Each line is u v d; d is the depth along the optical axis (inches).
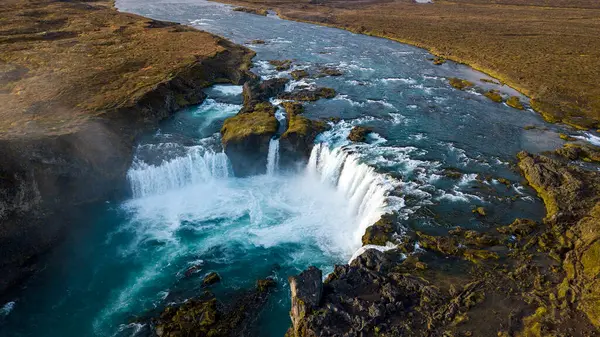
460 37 5595.5
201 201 2504.9
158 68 3703.3
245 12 7357.3
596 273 1557.6
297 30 6077.8
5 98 2933.1
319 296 1561.3
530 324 1480.1
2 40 4185.5
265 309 1766.7
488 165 2529.5
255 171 2770.7
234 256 2081.7
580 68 4254.4
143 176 2470.5
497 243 1891.0
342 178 2573.8
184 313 1716.3
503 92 3703.3
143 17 5890.8
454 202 2187.5
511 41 5354.3
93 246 2132.1
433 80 3991.1
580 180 2249.0
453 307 1546.5
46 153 2210.9
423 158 2573.8
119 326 1708.9
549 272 1710.1
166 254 2090.3
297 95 3467.0
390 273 1706.4
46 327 1726.1
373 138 2810.0
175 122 3075.8
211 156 2640.3
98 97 3026.6
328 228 2311.8
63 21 5201.8
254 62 4377.5
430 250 1863.9
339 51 4963.1
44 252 2074.3
